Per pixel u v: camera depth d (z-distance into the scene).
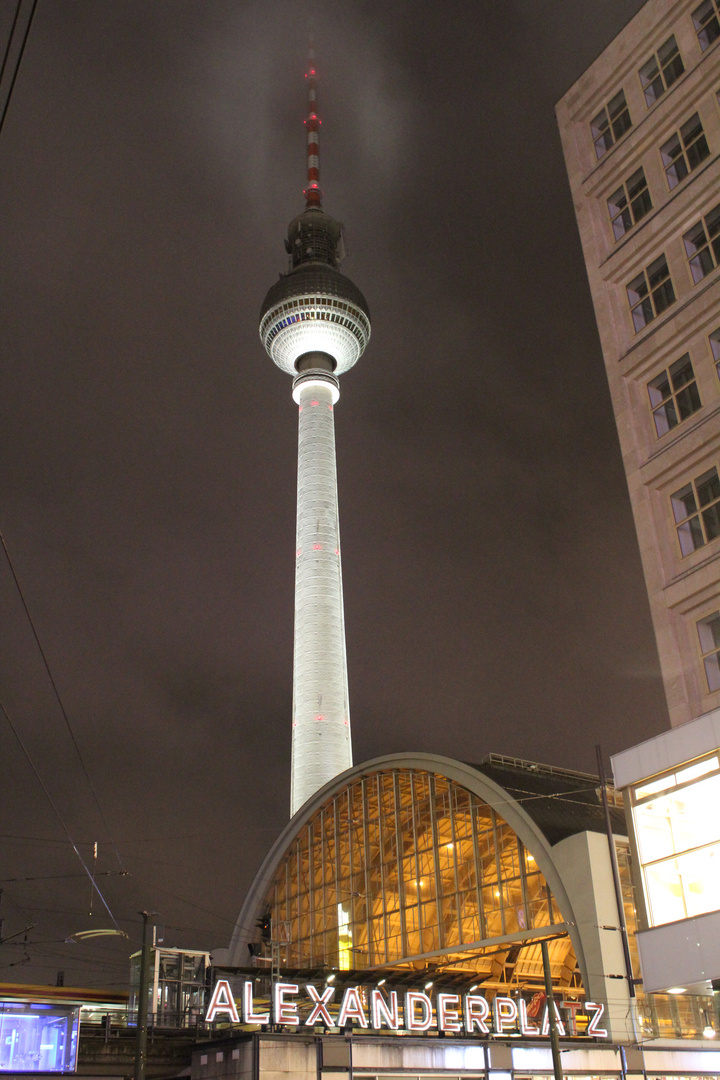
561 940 74.44
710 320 40.41
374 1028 48.78
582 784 80.12
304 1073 44.12
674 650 38.00
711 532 38.19
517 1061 51.34
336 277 190.88
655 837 34.72
